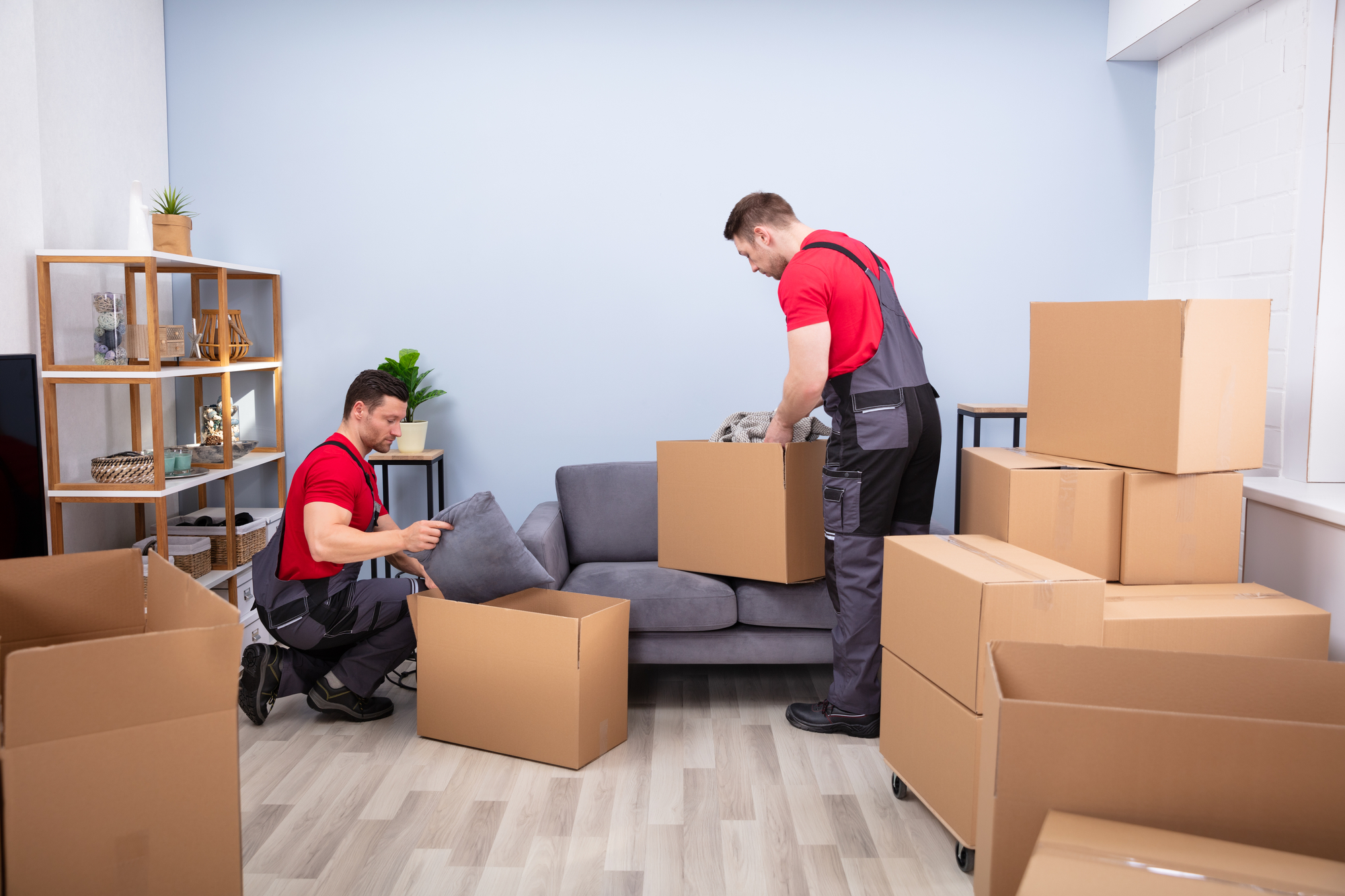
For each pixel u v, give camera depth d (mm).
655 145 3312
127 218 3080
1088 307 2230
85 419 2863
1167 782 892
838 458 2338
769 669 3000
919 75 3289
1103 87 3305
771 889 1714
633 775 2186
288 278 3369
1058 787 916
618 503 3062
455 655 2334
